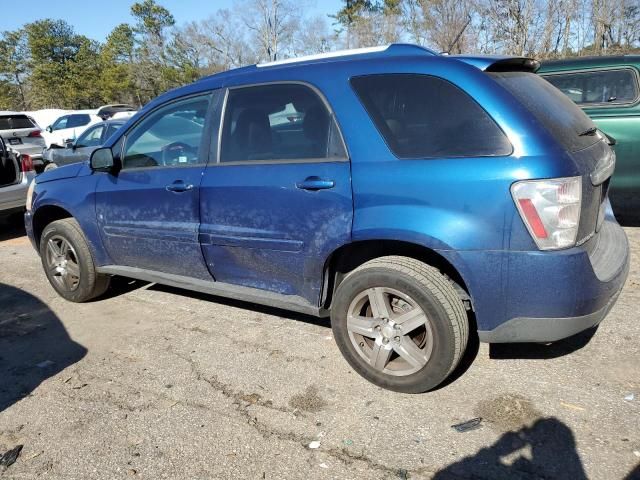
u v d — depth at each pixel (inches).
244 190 127.5
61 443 106.7
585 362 123.2
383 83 112.8
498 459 94.7
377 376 117.0
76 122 740.7
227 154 134.6
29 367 138.7
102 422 112.7
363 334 117.0
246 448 102.0
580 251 97.8
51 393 125.2
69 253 177.9
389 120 110.7
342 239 113.3
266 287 133.6
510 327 103.3
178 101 146.9
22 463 101.4
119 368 135.1
